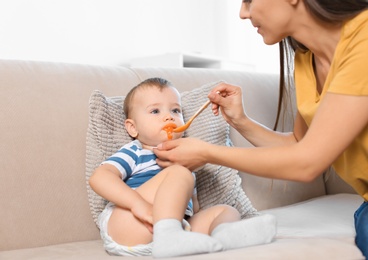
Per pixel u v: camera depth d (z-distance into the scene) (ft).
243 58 13.92
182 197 3.67
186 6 12.57
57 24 10.00
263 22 4.00
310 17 3.91
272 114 6.07
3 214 4.11
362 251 3.68
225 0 13.55
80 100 4.75
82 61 10.40
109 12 10.86
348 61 3.52
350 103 3.43
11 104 4.38
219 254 3.10
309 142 3.49
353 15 3.69
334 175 6.38
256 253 3.11
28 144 4.35
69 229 4.38
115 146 4.60
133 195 3.84
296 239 3.72
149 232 3.75
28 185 4.27
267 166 3.58
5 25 9.29
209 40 13.17
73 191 4.47
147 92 4.66
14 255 3.87
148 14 11.66
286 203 5.85
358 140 3.87
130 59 11.27
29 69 4.67
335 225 4.58
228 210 4.07
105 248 3.91
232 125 4.85
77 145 4.58
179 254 3.19
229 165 3.78
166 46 12.08
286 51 4.64
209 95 4.56
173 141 4.04
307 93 4.37
